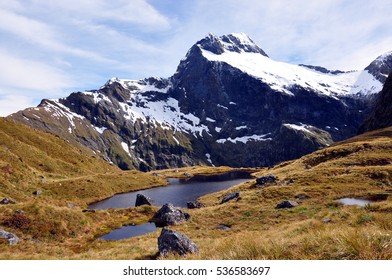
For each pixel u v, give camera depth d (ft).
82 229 156.97
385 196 145.89
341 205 138.92
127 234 154.40
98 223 175.63
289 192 185.37
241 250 32.60
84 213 181.98
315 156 307.78
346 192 170.30
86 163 466.70
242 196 205.26
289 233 70.64
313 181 205.16
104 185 354.54
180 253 73.05
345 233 29.19
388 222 43.70
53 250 123.03
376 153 262.88
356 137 431.84
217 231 136.67
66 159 439.22
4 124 444.14
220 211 172.04
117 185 378.94
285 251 30.83
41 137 468.34
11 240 123.85
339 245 27.63
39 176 299.58
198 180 467.52
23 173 276.00
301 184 202.80
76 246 133.80
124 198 323.16
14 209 147.64
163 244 77.92
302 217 133.39
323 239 31.07
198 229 146.92
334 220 88.99
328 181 199.62
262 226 132.26
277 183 233.35
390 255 24.50
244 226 138.21
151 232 151.64
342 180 196.13
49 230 142.61
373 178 192.75
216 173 563.48
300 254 29.17
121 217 191.31
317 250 29.07
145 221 180.14
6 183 232.32
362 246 26.13
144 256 82.74
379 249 25.79
